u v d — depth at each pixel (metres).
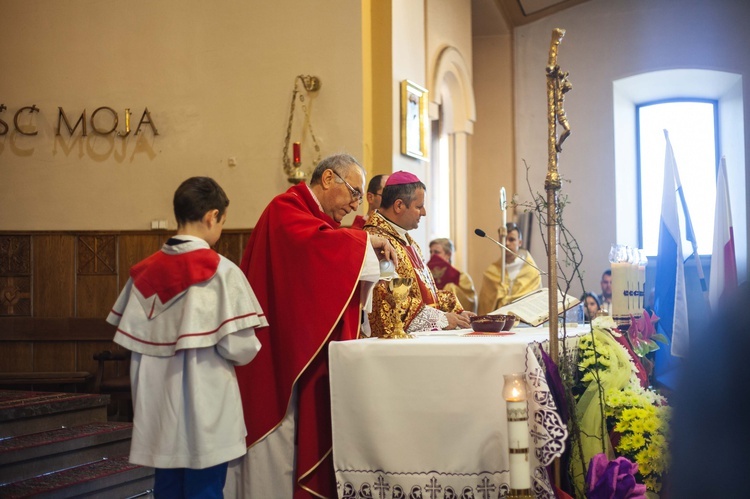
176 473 3.00
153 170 6.97
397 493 2.87
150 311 2.97
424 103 7.55
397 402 2.89
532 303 3.79
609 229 10.44
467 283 7.72
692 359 1.11
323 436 3.26
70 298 6.96
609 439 3.01
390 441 2.88
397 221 3.82
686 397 1.10
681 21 10.30
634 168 10.95
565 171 10.67
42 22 7.15
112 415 6.41
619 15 10.52
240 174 6.84
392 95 6.92
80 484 4.10
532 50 10.88
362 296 3.34
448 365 2.84
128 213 6.97
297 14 6.82
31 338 6.93
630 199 10.80
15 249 7.03
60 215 7.03
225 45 6.93
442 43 8.76
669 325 3.93
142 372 2.94
